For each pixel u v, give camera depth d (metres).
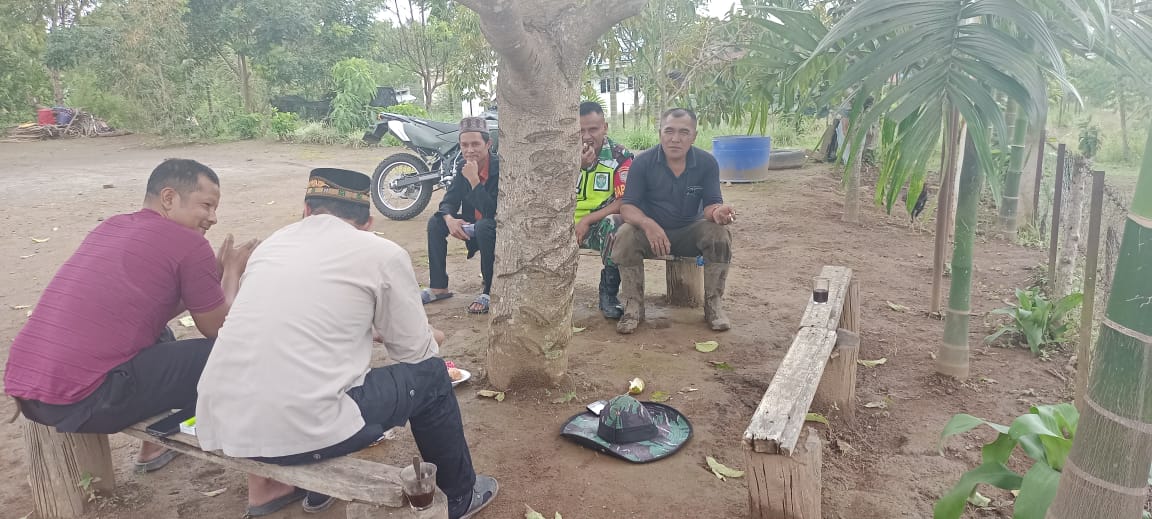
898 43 3.04
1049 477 2.09
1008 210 7.14
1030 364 4.07
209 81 18.98
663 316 4.88
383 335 2.39
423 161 8.16
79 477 2.71
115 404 2.37
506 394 3.61
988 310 5.03
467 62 12.16
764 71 4.84
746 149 10.19
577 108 3.33
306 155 15.12
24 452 3.20
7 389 2.36
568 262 3.49
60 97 24.64
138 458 3.02
